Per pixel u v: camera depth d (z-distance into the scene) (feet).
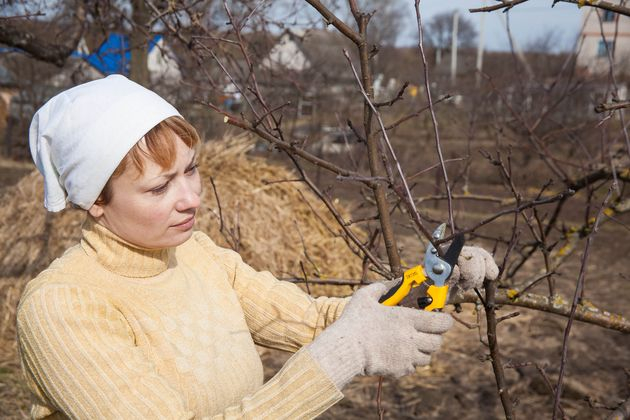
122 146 4.48
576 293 5.57
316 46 23.52
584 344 16.87
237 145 19.56
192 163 4.85
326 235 18.98
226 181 18.44
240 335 5.29
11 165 47.09
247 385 5.11
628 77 23.00
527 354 16.28
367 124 6.48
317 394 4.09
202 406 4.74
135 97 4.62
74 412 4.21
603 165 11.41
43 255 16.88
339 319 4.35
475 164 40.96
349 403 13.99
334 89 31.04
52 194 4.89
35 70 46.09
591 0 5.53
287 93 18.07
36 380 4.39
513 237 7.01
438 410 13.74
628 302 20.59
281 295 5.60
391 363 4.21
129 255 4.82
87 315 4.43
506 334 17.49
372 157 6.58
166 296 4.95
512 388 14.55
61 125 4.61
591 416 13.29
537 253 24.94
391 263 6.77
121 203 4.65
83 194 4.59
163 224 4.73
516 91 17.72
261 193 18.39
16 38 14.21
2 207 18.04
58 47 15.20
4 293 16.66
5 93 50.03
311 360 4.12
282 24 12.24
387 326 4.26
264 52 13.58
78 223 17.10
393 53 48.96
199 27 10.54
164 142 4.58
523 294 8.15
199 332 4.97
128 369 4.29
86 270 4.76
